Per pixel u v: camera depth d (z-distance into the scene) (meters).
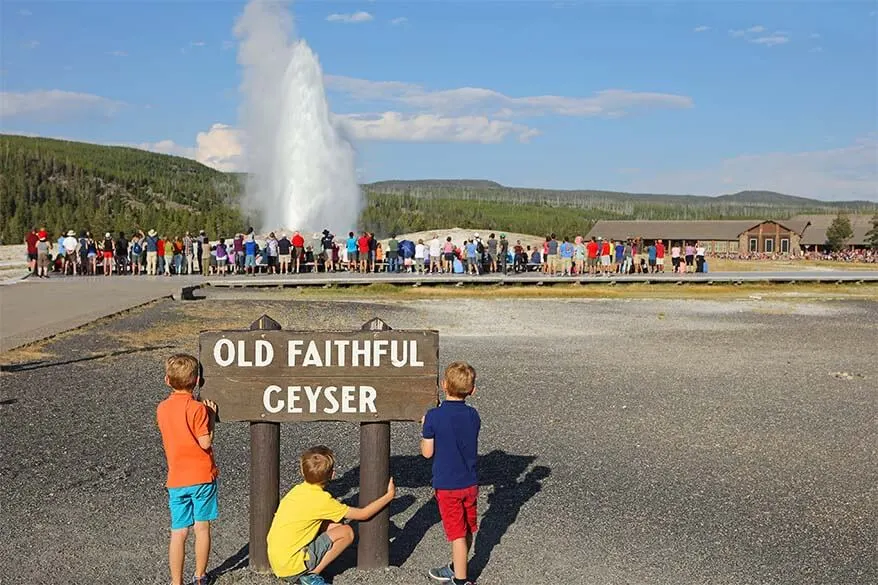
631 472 8.09
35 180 161.00
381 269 37.06
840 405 11.31
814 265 59.34
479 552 6.04
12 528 6.25
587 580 5.57
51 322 17.22
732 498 7.34
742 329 20.08
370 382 5.54
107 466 7.84
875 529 6.61
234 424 9.80
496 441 9.21
